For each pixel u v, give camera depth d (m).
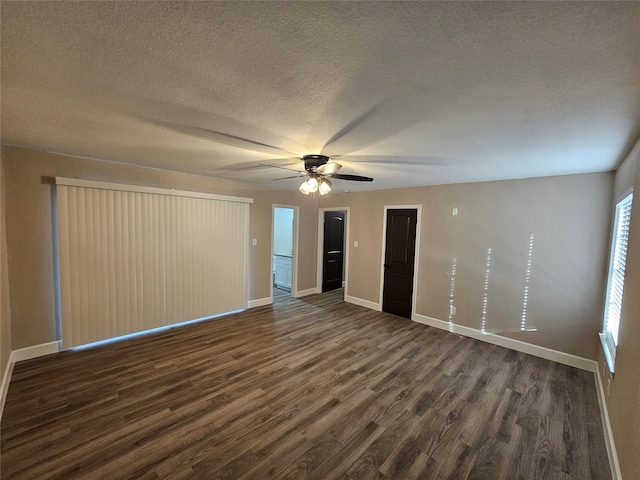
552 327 3.47
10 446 1.96
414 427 2.25
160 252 4.01
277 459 1.92
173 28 0.98
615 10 0.84
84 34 1.02
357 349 3.65
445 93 1.44
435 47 1.07
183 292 4.27
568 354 3.36
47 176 3.14
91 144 2.60
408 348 3.71
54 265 3.25
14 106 1.71
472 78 1.29
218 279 4.69
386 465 1.90
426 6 0.86
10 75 1.33
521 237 3.69
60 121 1.97
